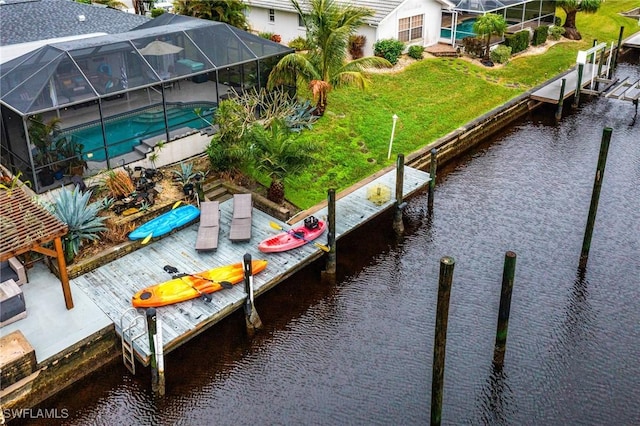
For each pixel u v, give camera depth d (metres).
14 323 15.44
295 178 22.67
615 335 16.56
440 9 35.97
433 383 13.45
